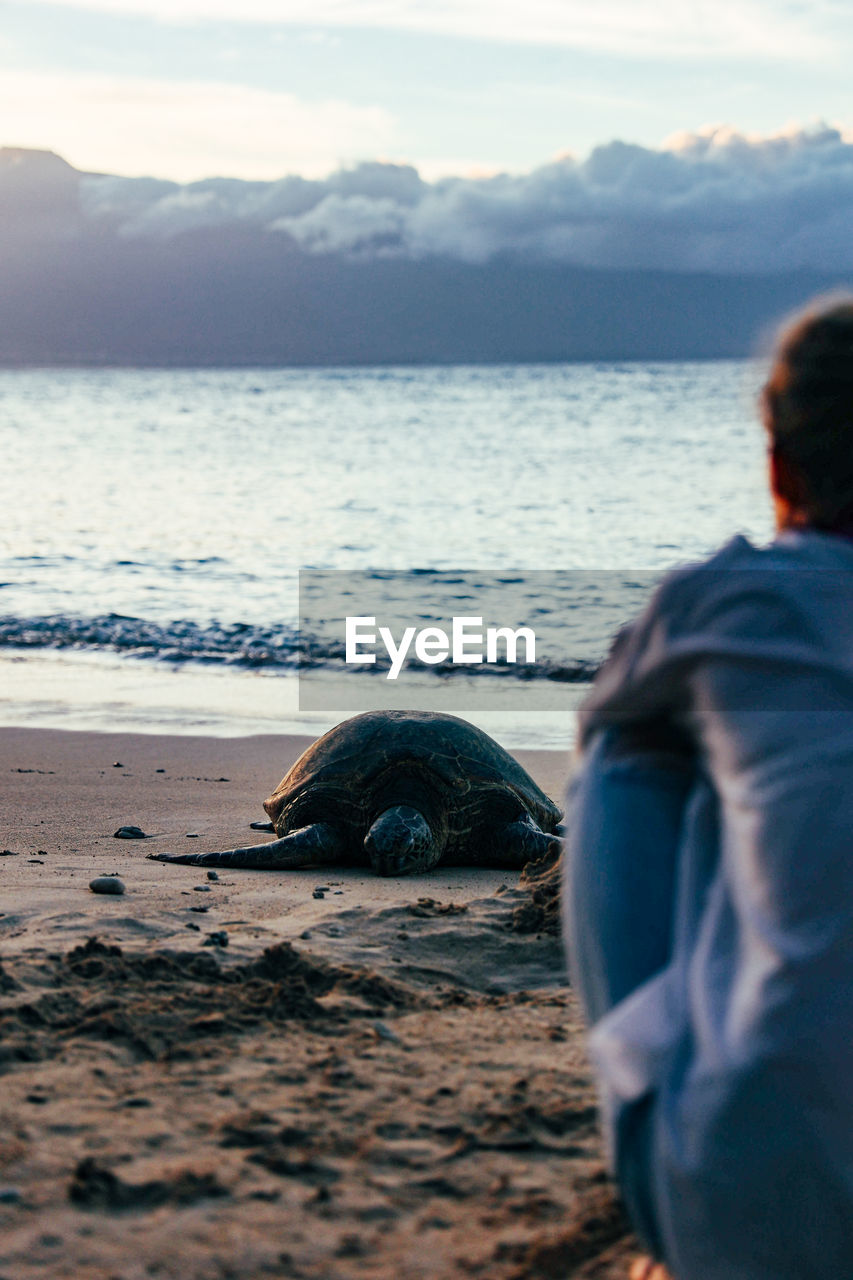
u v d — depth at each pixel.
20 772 8.45
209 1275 1.93
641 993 1.50
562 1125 2.59
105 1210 2.13
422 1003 3.62
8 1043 2.97
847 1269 1.39
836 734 1.37
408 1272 1.97
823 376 1.51
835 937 1.35
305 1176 2.31
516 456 47.50
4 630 15.62
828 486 1.53
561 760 9.07
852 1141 1.37
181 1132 2.49
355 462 46.09
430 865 6.31
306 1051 3.04
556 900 4.61
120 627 15.80
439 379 179.62
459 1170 2.36
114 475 41.31
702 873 1.50
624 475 38.97
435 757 6.41
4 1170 2.26
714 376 166.38
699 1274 1.46
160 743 9.69
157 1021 3.19
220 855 5.97
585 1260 2.01
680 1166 1.43
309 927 4.46
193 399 115.25
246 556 22.97
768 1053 1.36
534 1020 3.42
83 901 4.77
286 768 8.73
